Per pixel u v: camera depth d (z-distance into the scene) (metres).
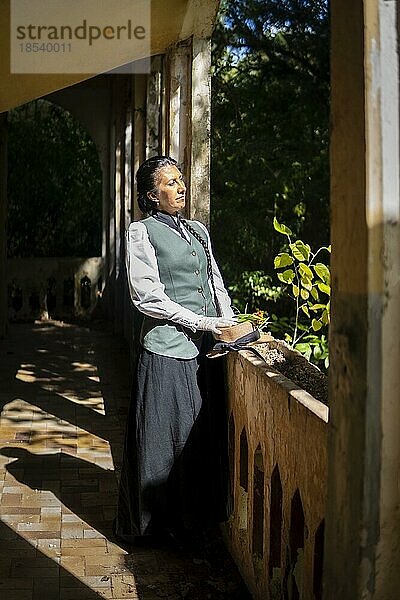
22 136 11.16
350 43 1.82
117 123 9.51
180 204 3.62
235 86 9.39
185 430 3.52
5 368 7.70
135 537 3.71
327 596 2.05
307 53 9.08
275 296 8.03
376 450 1.84
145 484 3.54
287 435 2.63
